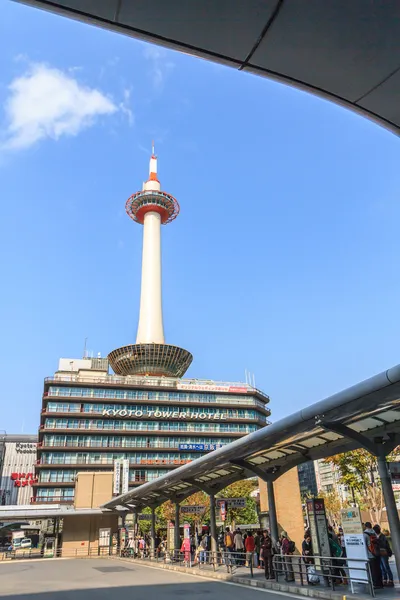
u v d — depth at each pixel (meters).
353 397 11.13
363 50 4.18
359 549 13.15
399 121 5.08
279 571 17.56
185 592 15.35
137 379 96.00
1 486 103.06
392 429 13.04
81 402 88.69
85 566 29.55
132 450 86.06
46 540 45.97
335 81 4.58
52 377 90.38
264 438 14.93
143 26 4.02
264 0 3.70
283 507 26.08
